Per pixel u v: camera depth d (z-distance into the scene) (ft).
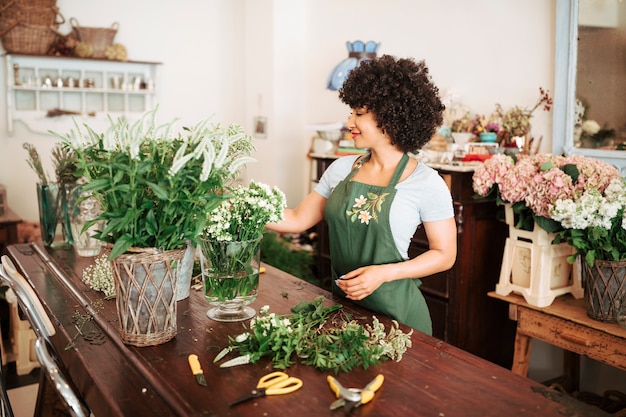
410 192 7.14
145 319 5.77
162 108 19.06
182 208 5.60
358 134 7.38
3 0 15.88
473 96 13.14
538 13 11.66
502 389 5.05
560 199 8.64
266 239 14.99
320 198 8.25
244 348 5.65
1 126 16.90
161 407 4.82
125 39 18.34
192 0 19.13
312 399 4.84
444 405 4.77
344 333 5.71
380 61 7.25
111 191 5.42
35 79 16.88
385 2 15.20
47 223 9.89
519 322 9.75
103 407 5.03
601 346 8.62
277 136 18.01
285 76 17.95
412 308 7.48
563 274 9.80
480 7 12.82
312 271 15.53
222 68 19.80
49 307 7.14
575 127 10.84
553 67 11.45
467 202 10.65
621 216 8.35
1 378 8.21
